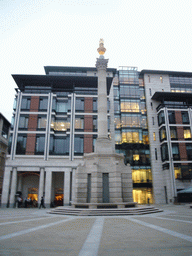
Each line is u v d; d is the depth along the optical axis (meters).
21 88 45.72
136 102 54.69
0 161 55.12
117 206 21.42
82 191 23.59
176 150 48.03
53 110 43.84
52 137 42.00
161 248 7.46
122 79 56.56
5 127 59.22
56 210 22.27
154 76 58.88
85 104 45.50
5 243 8.03
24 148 40.53
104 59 29.33
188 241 8.53
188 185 46.00
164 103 54.41
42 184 38.03
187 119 50.88
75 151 41.69
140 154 52.06
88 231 10.95
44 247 7.57
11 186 37.88
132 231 10.89
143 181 49.97
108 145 25.80
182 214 20.36
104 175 23.42
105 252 6.95
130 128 52.09
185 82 59.50
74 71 55.44
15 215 20.34
